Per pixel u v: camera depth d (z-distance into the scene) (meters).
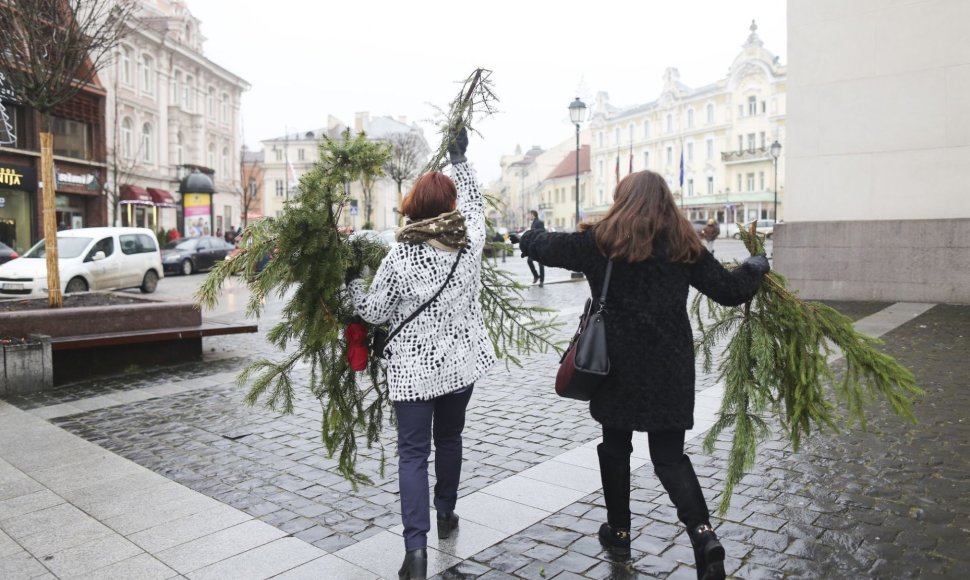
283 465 4.71
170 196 40.91
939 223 11.71
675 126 73.81
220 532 3.61
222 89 51.44
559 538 3.46
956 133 11.57
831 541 3.30
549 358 8.56
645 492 4.03
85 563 3.28
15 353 6.82
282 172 84.00
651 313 2.81
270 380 3.64
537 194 104.38
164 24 42.84
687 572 3.08
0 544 3.49
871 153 12.37
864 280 12.48
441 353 2.97
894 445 4.66
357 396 3.67
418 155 43.88
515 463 4.64
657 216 2.79
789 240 13.16
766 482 4.09
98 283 16.11
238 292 17.23
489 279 4.00
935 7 11.62
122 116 36.81
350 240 3.44
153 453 4.98
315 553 3.36
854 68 12.44
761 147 64.19
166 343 8.37
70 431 5.56
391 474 4.51
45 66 7.76
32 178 28.27
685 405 2.82
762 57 64.56
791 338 3.28
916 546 3.22
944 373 6.60
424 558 2.86
